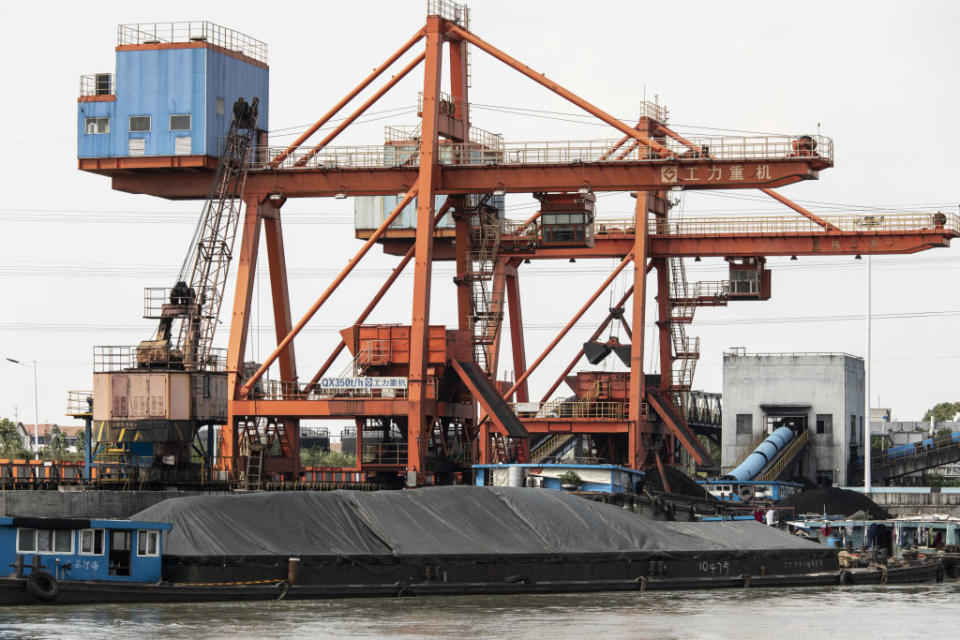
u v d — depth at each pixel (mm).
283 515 115938
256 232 169875
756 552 134250
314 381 172875
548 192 166750
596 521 130500
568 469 165000
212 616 100438
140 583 104750
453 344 177500
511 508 127812
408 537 118500
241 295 168625
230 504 114938
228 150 169875
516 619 103875
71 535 103125
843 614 111938
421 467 162375
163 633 92750
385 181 168375
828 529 171625
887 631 103312
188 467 156500
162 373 155500
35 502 133000
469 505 126312
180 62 168875
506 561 119625
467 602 112375
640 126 194375
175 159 168500
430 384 171625
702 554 130625
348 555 112938
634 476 170375
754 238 197375
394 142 177125
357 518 119438
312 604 108000
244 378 177375
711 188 161125
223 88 170875
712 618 107812
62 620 96188
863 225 191500
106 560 104375
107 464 155875
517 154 164375
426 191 163500
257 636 92938
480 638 95188
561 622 103000
